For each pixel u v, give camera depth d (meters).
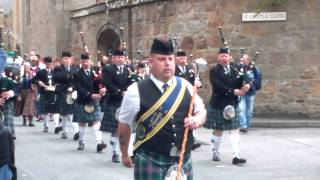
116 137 9.48
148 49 18.11
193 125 4.32
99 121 10.67
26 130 14.19
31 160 9.74
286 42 15.29
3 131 4.52
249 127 14.13
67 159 9.82
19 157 10.04
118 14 19.78
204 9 15.96
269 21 15.30
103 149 10.89
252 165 9.12
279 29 15.29
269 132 13.23
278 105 15.36
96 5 21.27
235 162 9.21
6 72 9.00
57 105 13.41
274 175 8.33
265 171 8.62
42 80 13.86
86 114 10.60
